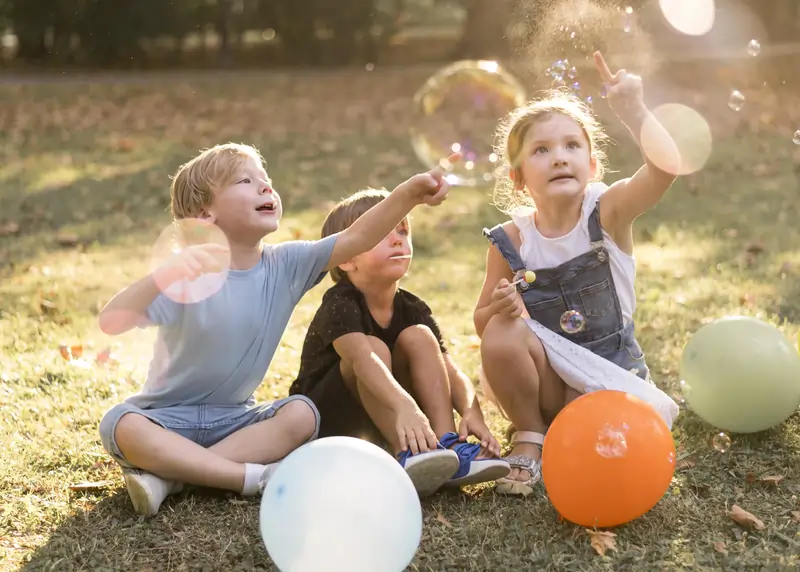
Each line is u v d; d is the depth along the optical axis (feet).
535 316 8.79
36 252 16.87
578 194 8.43
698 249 15.83
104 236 17.94
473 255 16.17
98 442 8.99
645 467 6.81
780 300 12.71
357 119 30.60
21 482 8.18
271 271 8.10
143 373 10.98
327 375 8.52
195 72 43.16
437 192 7.95
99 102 34.12
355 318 8.32
